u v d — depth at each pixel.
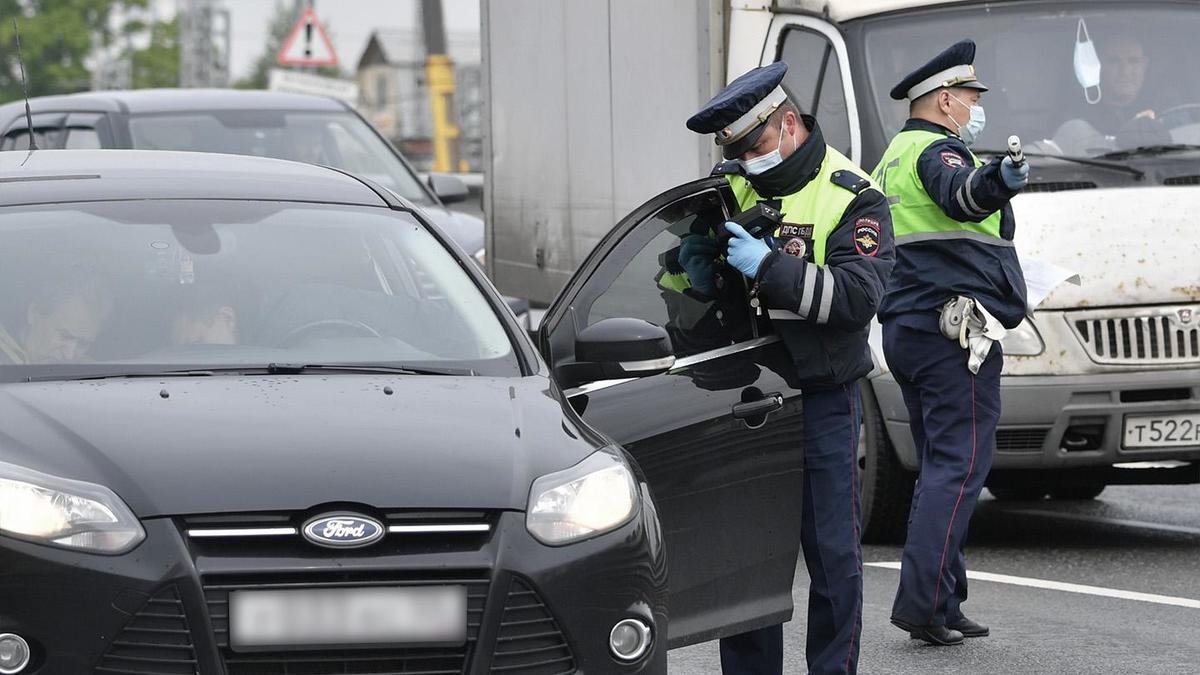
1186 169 23.11
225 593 11.08
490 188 31.94
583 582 11.68
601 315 15.28
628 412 14.60
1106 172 23.11
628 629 11.90
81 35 176.75
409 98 147.12
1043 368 22.06
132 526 11.12
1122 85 24.03
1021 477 25.28
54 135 34.09
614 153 26.64
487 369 13.93
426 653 11.34
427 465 11.77
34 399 12.35
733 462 14.86
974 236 17.97
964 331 17.78
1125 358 22.09
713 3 24.02
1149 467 24.62
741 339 15.27
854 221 14.98
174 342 13.61
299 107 34.75
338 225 15.19
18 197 14.94
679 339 15.10
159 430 11.90
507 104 31.08
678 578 14.55
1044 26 24.31
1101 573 21.55
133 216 14.80
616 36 26.44
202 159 16.39
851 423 15.36
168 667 10.98
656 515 12.56
